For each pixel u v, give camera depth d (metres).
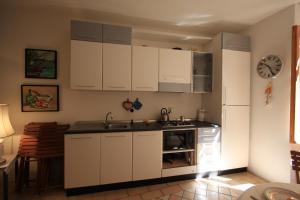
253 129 3.20
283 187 1.29
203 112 3.47
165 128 2.79
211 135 3.03
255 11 2.79
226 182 2.89
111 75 2.76
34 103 2.82
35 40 2.81
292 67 2.60
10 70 2.74
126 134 2.61
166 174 2.81
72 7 2.68
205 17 2.96
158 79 2.99
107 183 2.55
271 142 2.90
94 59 2.69
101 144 2.51
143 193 2.55
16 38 2.75
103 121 3.11
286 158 2.68
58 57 2.90
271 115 2.90
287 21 2.68
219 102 3.13
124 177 2.61
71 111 2.98
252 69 3.22
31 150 2.46
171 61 3.06
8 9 2.71
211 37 3.46
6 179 1.96
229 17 2.97
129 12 2.81
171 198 2.44
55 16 2.87
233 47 3.15
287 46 2.68
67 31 2.92
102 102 3.11
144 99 3.32
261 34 3.06
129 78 2.83
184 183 2.84
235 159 3.17
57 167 2.71
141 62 2.90
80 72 2.64
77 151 2.44
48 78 2.87
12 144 2.76
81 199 2.38
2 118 2.13
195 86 3.32
